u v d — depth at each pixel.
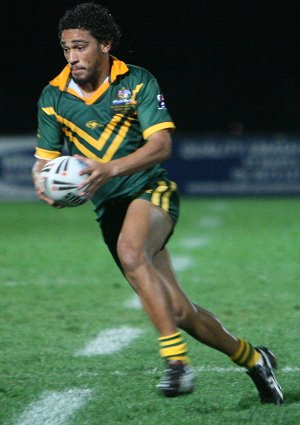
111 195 16.20
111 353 21.19
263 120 99.44
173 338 14.77
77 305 28.12
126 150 16.08
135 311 27.05
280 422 14.93
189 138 80.25
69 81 16.14
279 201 76.94
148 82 15.92
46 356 20.94
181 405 16.25
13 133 96.69
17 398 17.02
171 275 15.96
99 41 15.63
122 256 15.05
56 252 42.25
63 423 15.19
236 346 15.98
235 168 79.88
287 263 37.59
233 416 15.36
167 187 16.17
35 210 70.88
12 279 33.81
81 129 16.11
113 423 15.12
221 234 50.25
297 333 23.47
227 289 30.94
